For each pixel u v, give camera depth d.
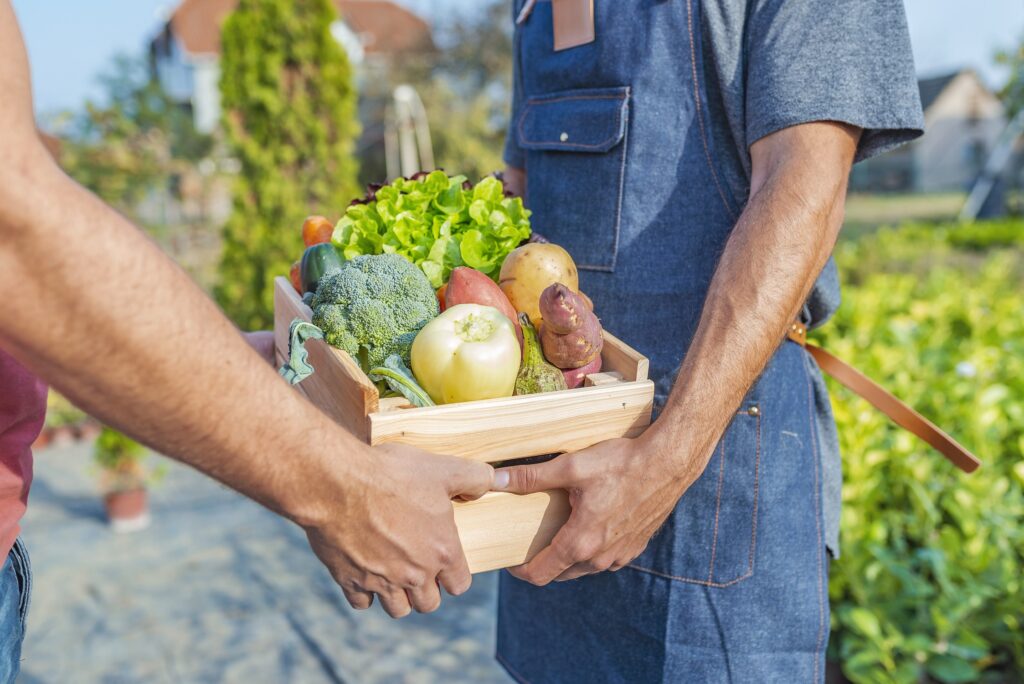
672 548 1.37
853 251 8.95
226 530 4.71
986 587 2.39
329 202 7.88
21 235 0.66
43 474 6.15
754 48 1.22
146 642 3.45
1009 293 5.97
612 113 1.36
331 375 1.11
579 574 1.17
